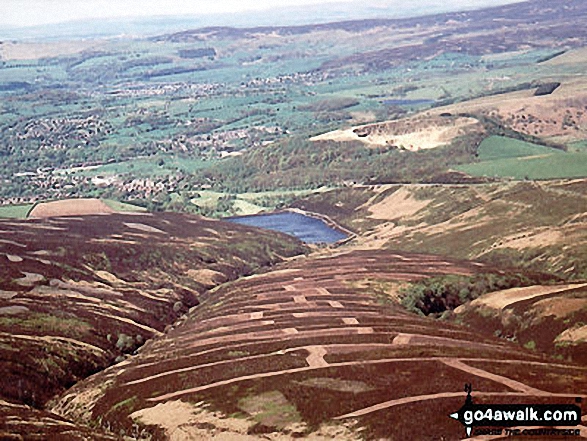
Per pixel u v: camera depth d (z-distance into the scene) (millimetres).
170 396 124125
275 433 103812
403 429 98375
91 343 170625
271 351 143750
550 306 168375
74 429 111875
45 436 106312
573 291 175375
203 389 124625
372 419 102625
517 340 163875
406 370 122188
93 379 148750
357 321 168375
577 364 135500
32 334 166250
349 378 120125
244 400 115750
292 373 125438
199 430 109188
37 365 150000
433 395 108562
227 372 131500
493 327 173875
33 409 125250
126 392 131250
